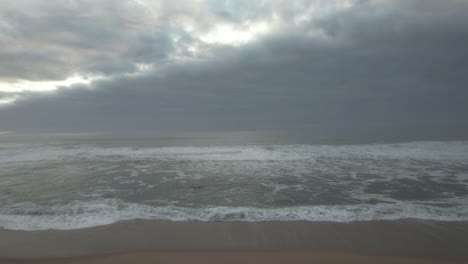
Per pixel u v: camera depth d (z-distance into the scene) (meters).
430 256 4.41
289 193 8.12
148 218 6.11
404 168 11.33
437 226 5.51
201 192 8.36
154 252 4.61
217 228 5.58
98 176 10.66
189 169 11.93
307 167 11.97
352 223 5.75
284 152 16.42
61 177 10.49
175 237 5.18
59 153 17.36
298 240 5.03
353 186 8.76
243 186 8.99
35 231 5.43
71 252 4.60
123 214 6.36
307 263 4.26
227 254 4.54
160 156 15.66
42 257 4.44
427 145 17.73
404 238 5.03
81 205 7.04
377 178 9.74
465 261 4.24
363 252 4.57
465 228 5.39
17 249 4.69
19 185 9.24
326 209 6.59
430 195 7.66
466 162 12.30
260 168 11.95
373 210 6.46
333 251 4.61
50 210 6.63
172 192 8.38
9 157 15.83
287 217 6.12
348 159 13.62
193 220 6.00
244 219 6.04
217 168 12.09
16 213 6.44
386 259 4.35
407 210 6.43
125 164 13.26
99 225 5.72
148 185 9.23
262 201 7.44
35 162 14.05
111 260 4.36
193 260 4.36
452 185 8.65
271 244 4.89
